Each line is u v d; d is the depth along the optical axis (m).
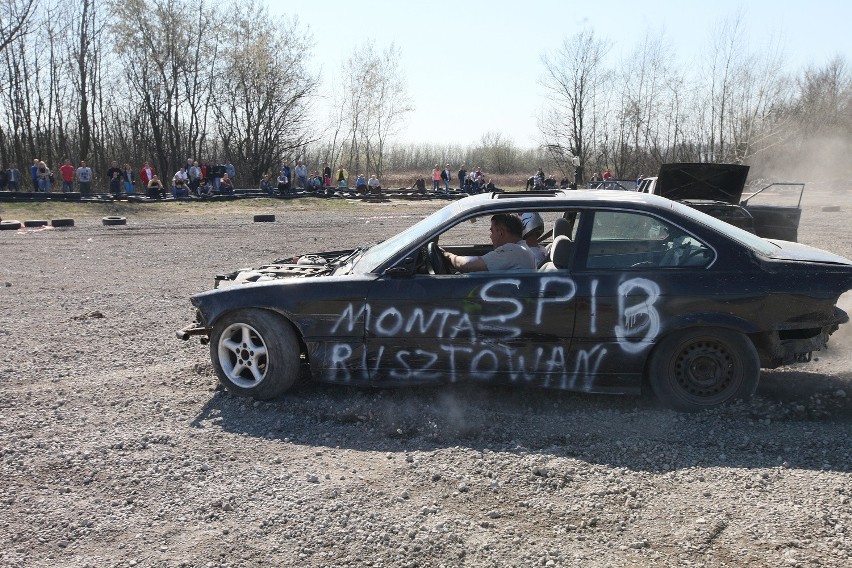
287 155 45.84
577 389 4.84
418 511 3.56
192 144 43.78
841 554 3.10
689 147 43.97
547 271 4.81
